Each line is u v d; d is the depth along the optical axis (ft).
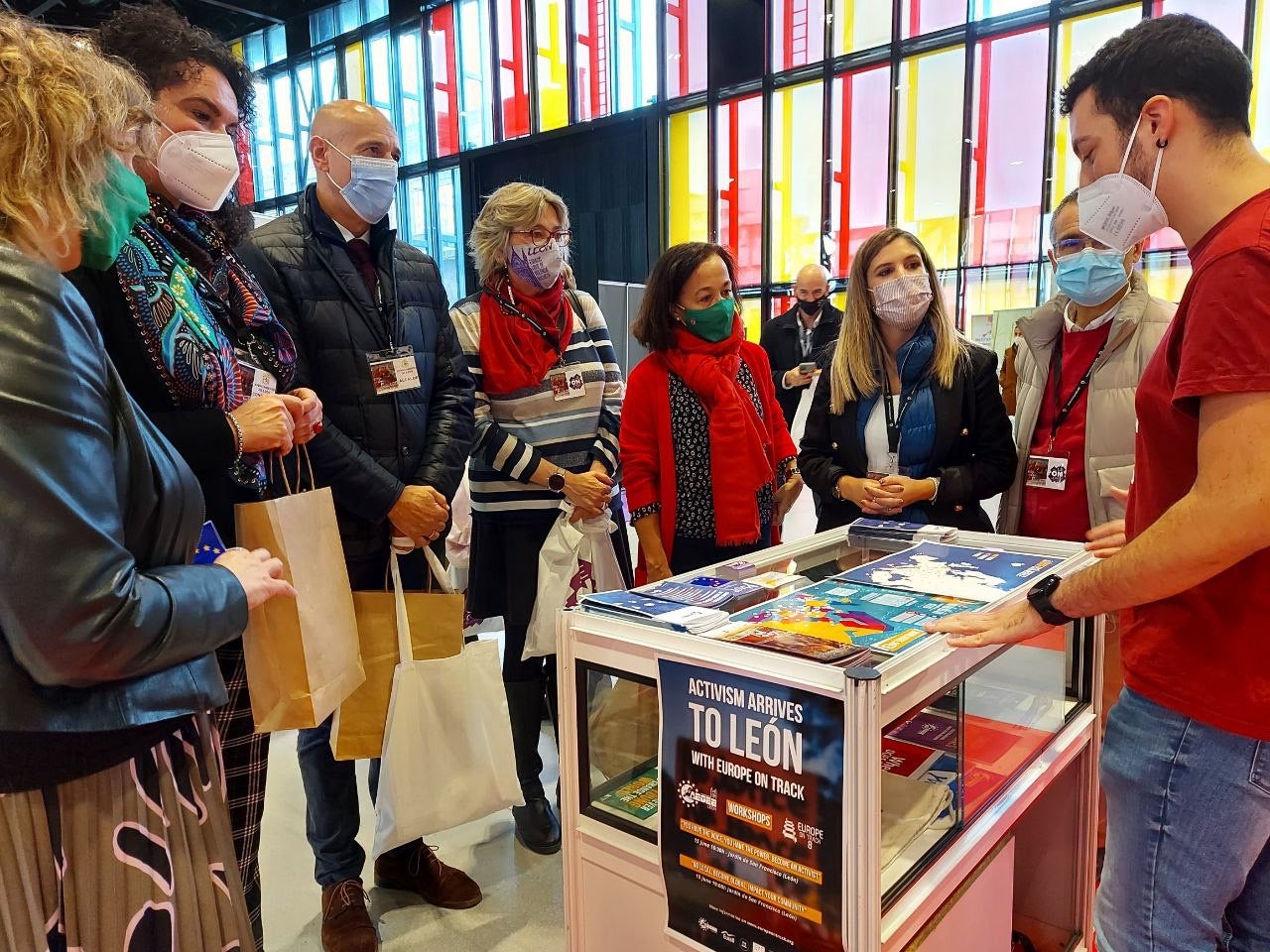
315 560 4.43
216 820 3.36
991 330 13.71
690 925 3.61
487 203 7.38
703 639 3.42
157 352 3.91
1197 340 2.87
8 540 2.38
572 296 7.93
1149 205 3.31
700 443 7.06
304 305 5.68
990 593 4.16
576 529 6.92
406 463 6.06
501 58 24.14
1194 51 3.05
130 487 2.93
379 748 5.56
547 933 6.20
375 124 5.80
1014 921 5.69
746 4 19.07
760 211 19.69
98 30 4.34
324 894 6.16
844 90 18.06
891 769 3.89
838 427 7.39
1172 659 3.28
